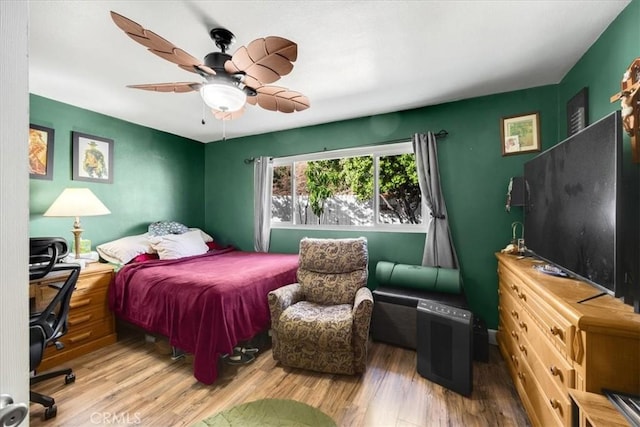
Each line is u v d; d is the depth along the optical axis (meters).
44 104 2.55
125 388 1.85
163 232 3.29
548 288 1.21
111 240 3.08
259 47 1.28
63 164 2.68
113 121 3.10
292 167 3.62
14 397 0.46
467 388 1.71
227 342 1.88
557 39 1.68
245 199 3.89
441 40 1.69
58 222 2.66
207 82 1.60
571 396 0.93
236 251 3.67
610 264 1.04
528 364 1.47
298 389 1.82
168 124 3.34
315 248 2.59
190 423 1.53
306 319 2.01
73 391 1.82
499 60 1.92
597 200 1.13
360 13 1.46
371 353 2.29
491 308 2.51
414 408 1.63
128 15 1.46
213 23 1.52
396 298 2.39
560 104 2.22
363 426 1.50
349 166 3.30
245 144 3.88
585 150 1.22
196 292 1.99
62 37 1.64
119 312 2.45
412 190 2.96
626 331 0.86
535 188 1.80
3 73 0.44
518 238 2.41
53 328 1.70
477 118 2.54
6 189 0.45
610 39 1.54
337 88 2.35
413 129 2.82
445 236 2.60
